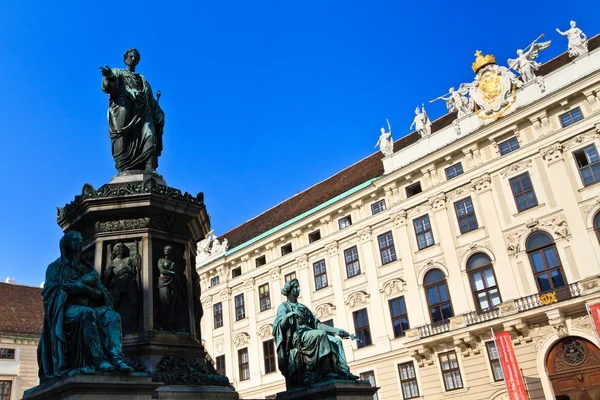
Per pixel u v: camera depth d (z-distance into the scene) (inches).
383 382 1064.8
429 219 1091.9
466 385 944.9
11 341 1233.4
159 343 270.1
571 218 911.0
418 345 1005.2
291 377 286.4
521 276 943.0
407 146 1184.8
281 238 1342.3
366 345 1115.9
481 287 990.4
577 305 846.5
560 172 942.4
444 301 1029.2
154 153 342.6
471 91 1104.8
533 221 948.0
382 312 1106.1
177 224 310.0
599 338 810.2
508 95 1048.2
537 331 890.7
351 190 1239.5
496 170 1021.8
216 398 263.1
